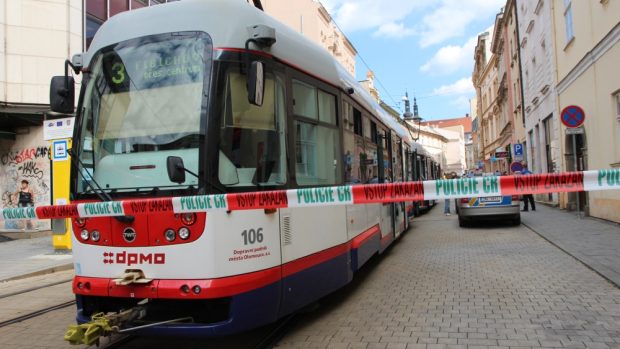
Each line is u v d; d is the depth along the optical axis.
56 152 12.15
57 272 9.88
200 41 4.49
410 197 4.09
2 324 5.94
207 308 4.29
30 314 6.38
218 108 4.32
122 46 4.77
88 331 3.90
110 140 4.61
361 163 7.56
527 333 4.87
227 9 4.66
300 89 5.41
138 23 4.82
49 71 15.76
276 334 5.19
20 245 13.63
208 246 4.06
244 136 4.52
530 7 23.45
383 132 9.89
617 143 12.37
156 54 4.61
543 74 20.98
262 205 4.05
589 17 13.96
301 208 5.16
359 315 5.81
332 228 5.84
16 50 15.36
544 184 3.89
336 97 6.35
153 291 4.14
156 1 19.95
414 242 12.03
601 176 3.80
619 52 11.80
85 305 4.61
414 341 4.78
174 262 4.12
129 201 4.17
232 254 4.19
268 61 4.84
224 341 5.10
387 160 10.24
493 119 48.22
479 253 9.82
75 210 4.36
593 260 8.12
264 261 4.48
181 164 4.12
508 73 34.53
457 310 5.80
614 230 11.51
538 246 10.23
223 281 4.10
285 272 4.78
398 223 11.09
